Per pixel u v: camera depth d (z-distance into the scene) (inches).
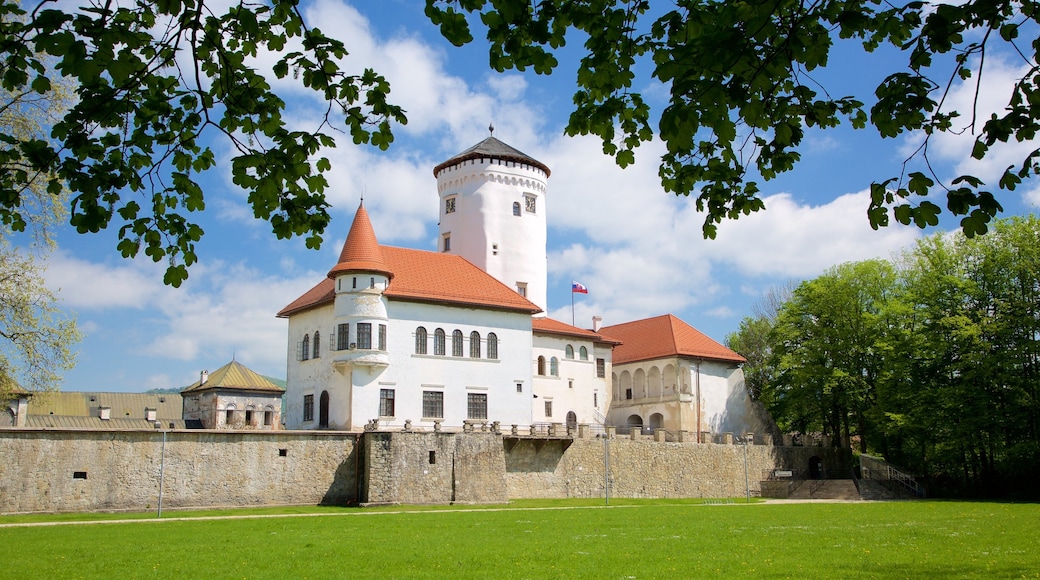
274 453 1814.7
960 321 2367.1
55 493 1569.9
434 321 2265.0
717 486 2481.5
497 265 2842.0
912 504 2026.3
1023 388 2327.8
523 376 2399.1
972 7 329.1
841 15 336.2
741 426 2901.1
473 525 1341.0
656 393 2896.2
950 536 1149.7
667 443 2405.3
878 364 2743.6
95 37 327.9
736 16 325.7
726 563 849.5
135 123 402.0
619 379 3051.2
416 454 1887.3
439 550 972.6
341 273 2156.7
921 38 351.3
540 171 3002.0
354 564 848.3
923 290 2576.3
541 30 356.5
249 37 394.0
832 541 1083.9
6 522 1397.6
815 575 757.3
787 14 355.3
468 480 1942.7
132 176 404.5
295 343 2378.2
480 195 2881.4
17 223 403.5
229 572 793.6
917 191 354.6
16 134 1255.5
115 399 3649.1
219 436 1753.2
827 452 2787.9
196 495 1706.4
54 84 1275.8
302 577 760.3
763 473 2608.3
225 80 391.9
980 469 2699.3
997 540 1087.6
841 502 2149.4
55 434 1585.9
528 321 2447.1
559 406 2657.5
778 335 2915.8
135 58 351.6
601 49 372.8
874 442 2834.6
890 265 2861.7
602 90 389.1
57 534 1185.4
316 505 1839.3
